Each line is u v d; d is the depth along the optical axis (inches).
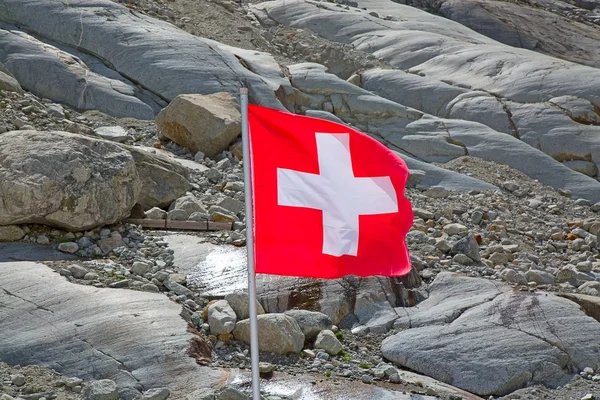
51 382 363.3
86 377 370.3
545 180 812.0
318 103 882.1
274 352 408.8
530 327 439.5
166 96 814.5
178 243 519.5
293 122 317.1
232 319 418.0
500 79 938.1
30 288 426.6
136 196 530.0
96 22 876.0
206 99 739.4
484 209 694.5
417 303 480.4
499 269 554.3
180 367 375.9
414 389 386.9
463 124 863.7
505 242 621.9
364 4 1259.2
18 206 478.6
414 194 729.0
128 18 912.9
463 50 1015.0
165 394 354.9
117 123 757.9
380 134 855.1
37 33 873.5
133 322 400.2
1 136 512.7
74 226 497.7
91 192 498.0
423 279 507.8
